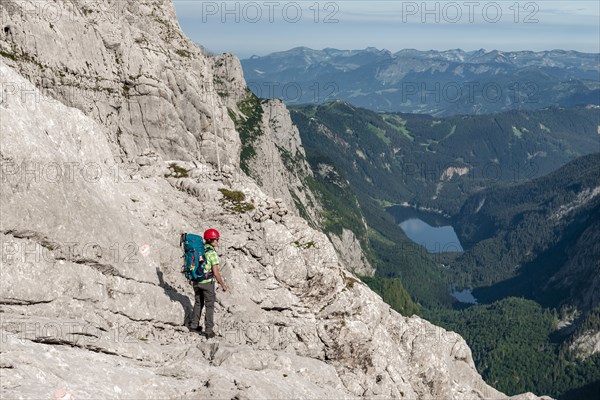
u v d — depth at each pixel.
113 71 42.16
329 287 29.20
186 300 22.97
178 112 49.91
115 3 50.50
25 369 14.38
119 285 20.19
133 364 17.70
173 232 25.78
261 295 26.91
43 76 33.81
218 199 29.67
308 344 26.94
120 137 41.62
